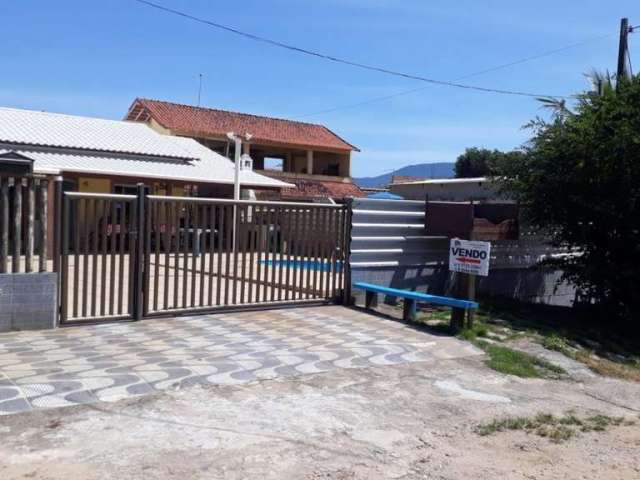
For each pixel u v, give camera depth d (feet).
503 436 19.49
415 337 30.37
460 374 25.70
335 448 17.31
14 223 27.12
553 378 27.37
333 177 147.33
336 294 37.11
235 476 15.15
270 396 20.97
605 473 17.30
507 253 45.57
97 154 74.95
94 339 26.40
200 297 32.32
